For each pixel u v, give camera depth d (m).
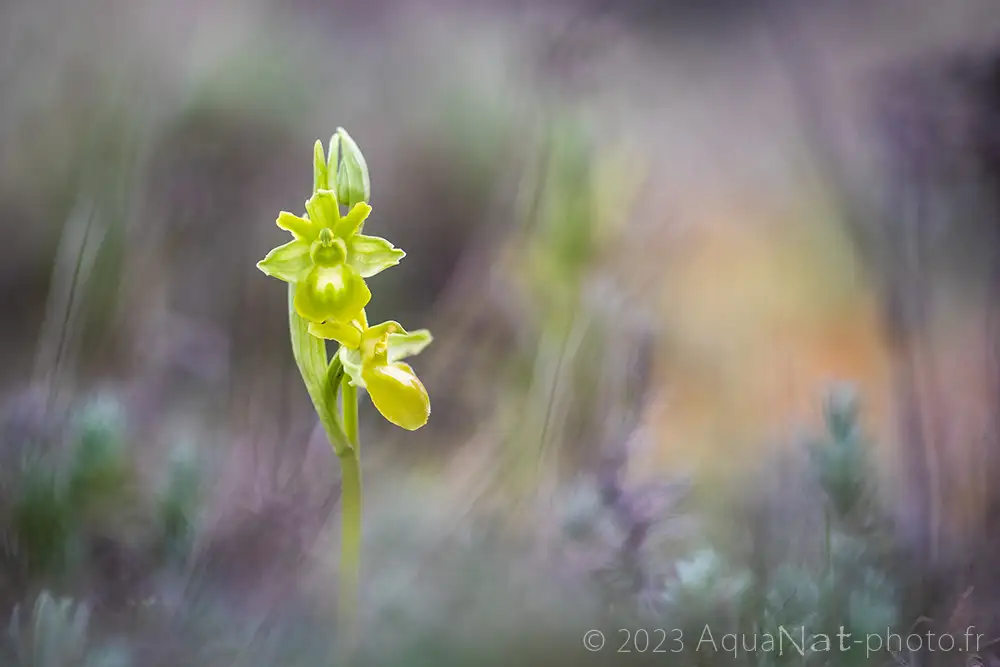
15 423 0.54
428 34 1.13
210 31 0.95
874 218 0.62
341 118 0.99
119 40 0.87
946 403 0.59
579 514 0.53
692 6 1.18
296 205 0.85
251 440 0.59
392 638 0.50
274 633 0.51
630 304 0.63
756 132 1.06
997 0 1.02
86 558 0.52
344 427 0.50
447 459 0.65
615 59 1.00
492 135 0.96
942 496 0.56
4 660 0.49
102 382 0.60
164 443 0.57
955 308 0.62
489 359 0.67
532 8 0.98
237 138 0.87
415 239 0.93
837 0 1.10
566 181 0.66
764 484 0.59
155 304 0.64
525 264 0.66
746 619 0.51
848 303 0.83
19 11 0.87
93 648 0.50
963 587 0.53
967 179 0.62
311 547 0.54
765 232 0.93
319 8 1.10
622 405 0.60
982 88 0.63
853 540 0.52
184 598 0.51
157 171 0.67
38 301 0.80
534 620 0.51
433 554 0.54
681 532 0.55
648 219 0.76
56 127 0.83
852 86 0.90
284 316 0.68
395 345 0.51
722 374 0.77
